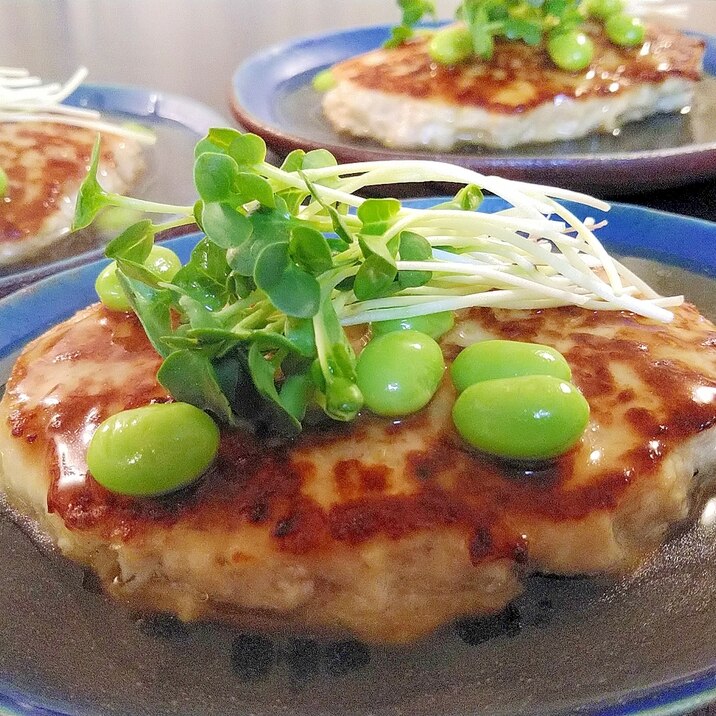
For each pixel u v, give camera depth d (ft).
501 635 0.29
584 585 0.31
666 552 0.32
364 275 0.30
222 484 0.30
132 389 0.33
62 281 0.45
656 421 0.31
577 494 0.30
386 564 0.29
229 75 1.06
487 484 0.30
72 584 0.32
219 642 0.29
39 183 0.65
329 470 0.30
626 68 0.79
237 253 0.29
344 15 1.34
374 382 0.29
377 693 0.27
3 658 0.28
